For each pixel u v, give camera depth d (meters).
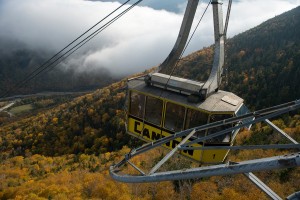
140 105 19.86
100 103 154.88
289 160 7.45
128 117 20.83
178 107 18.00
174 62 20.78
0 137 178.25
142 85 19.86
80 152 124.12
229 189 56.94
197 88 17.72
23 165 111.50
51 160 115.94
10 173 101.75
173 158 65.56
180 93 18.42
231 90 125.81
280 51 156.25
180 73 153.62
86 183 75.88
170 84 18.61
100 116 142.50
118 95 152.25
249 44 185.38
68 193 72.94
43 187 79.69
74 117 152.88
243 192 57.66
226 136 17.47
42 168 107.69
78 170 92.69
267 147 10.05
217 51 18.91
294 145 9.41
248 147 10.56
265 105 110.94
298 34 176.50
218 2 17.94
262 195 54.09
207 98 17.78
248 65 155.75
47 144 144.50
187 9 19.41
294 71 117.81
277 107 12.23
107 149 119.31
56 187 75.31
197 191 59.66
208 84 17.81
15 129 193.38
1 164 116.81
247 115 12.86
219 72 18.95
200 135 17.50
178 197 61.59
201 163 18.17
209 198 57.28
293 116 91.38
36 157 123.19
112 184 72.56
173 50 20.72
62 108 192.12
